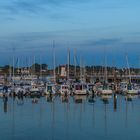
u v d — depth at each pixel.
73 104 86.38
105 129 52.50
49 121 59.72
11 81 125.88
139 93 114.56
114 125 55.78
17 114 68.00
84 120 60.75
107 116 65.19
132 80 155.00
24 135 48.41
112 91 114.81
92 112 70.88
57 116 65.31
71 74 144.00
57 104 86.31
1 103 89.38
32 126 55.09
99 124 56.75
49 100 96.81
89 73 160.25
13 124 56.75
